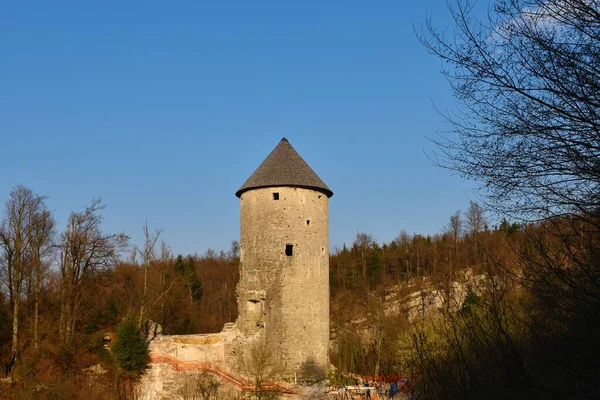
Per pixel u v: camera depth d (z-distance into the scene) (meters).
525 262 10.27
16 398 29.20
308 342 35.84
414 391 11.19
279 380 34.66
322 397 31.64
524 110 8.89
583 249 9.41
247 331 36.69
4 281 39.25
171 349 35.03
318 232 37.75
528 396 8.73
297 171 37.75
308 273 36.72
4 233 38.84
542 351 9.59
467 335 10.34
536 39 8.57
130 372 33.34
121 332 34.00
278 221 36.84
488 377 9.20
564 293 8.83
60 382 31.39
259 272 36.72
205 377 33.31
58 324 39.31
